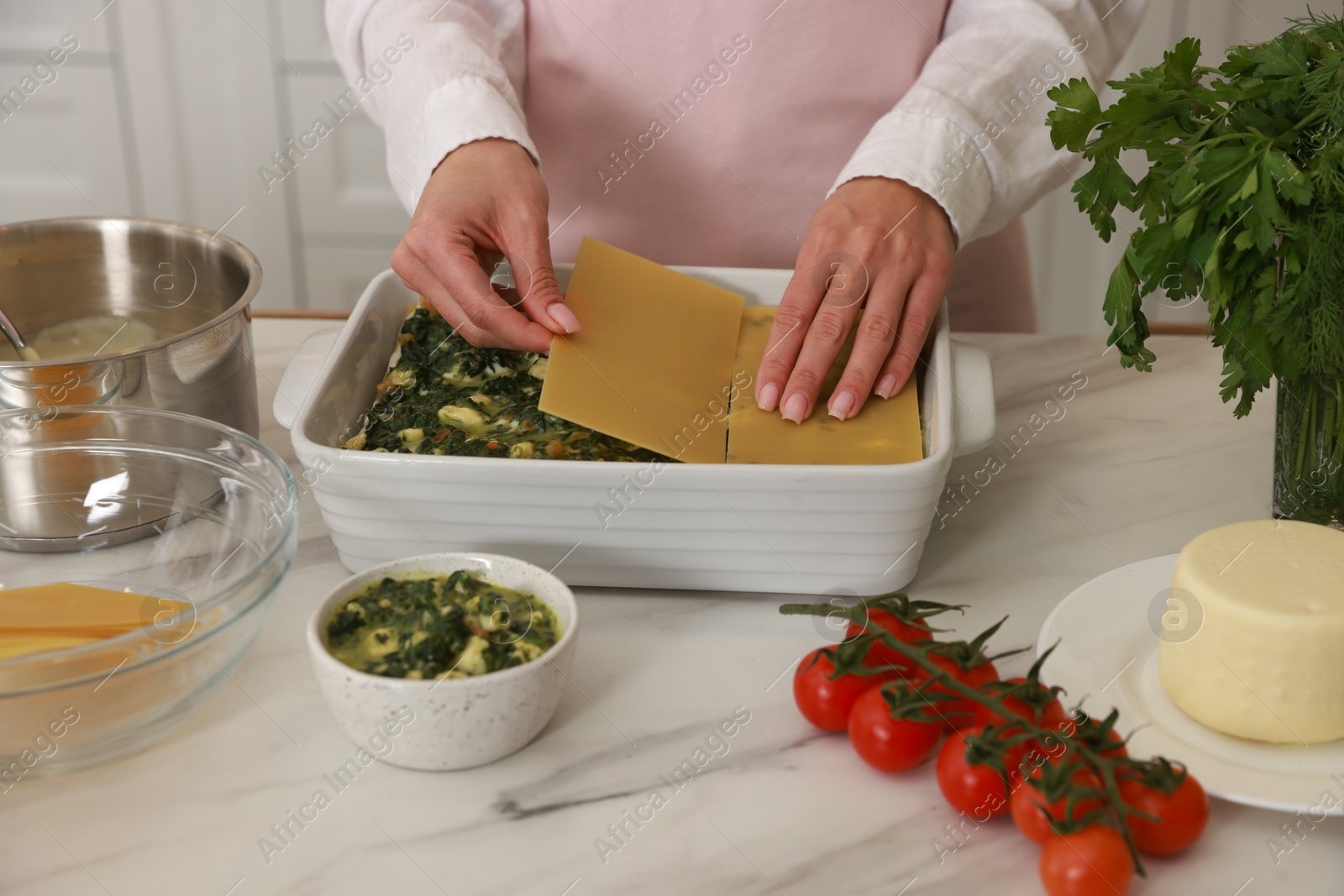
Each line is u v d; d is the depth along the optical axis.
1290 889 0.60
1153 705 0.71
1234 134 0.74
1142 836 0.60
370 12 1.16
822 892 0.61
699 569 0.81
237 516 0.85
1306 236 0.71
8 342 1.01
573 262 1.32
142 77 2.29
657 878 0.61
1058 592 0.84
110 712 0.65
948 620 0.81
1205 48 2.18
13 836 0.64
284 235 2.46
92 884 0.61
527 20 1.23
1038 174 1.08
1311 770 0.66
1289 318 0.74
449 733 0.65
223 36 2.25
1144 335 0.83
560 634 0.70
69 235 1.00
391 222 2.43
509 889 0.61
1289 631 0.65
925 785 0.68
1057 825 0.58
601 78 1.21
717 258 1.30
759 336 1.01
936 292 0.94
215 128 2.35
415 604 0.70
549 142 1.28
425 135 1.05
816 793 0.67
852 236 0.94
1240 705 0.67
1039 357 1.22
